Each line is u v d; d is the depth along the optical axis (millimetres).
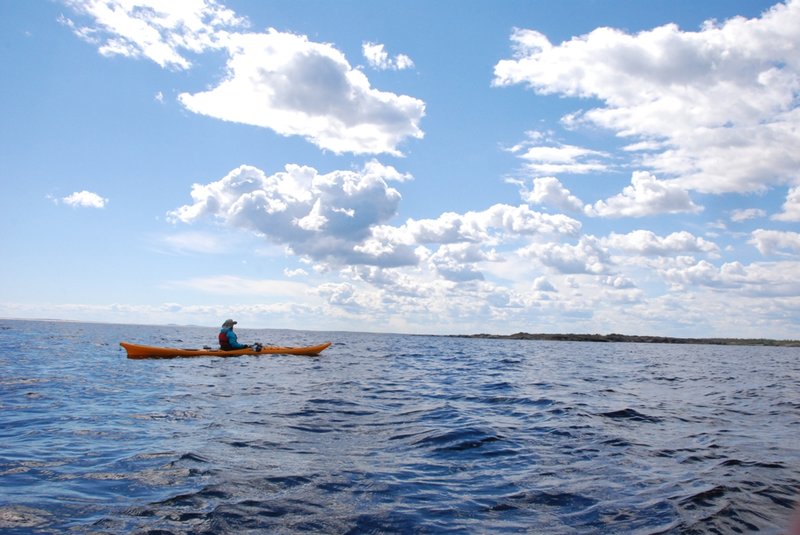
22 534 3678
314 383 13531
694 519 4160
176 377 14180
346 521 4070
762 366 28266
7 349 24250
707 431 8039
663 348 65375
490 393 12438
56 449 6184
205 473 5223
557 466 5816
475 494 4797
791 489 4988
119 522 3924
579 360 29641
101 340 37906
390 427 7926
